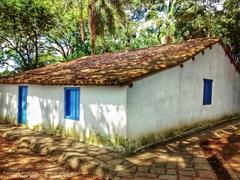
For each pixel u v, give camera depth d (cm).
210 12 2511
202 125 1326
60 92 1173
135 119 941
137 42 3127
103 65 1282
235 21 2302
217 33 2400
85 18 2927
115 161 805
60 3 2695
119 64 1212
